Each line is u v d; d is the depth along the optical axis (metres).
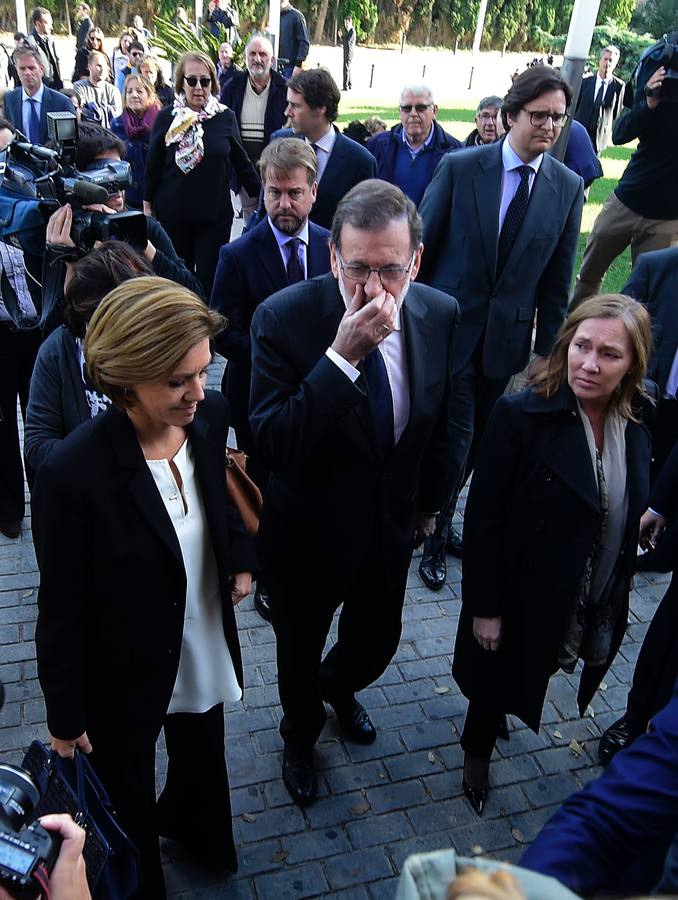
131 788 2.06
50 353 2.42
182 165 5.25
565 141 4.91
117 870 1.74
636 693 2.80
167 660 1.94
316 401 2.00
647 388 2.39
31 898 1.12
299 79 4.27
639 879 1.10
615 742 2.98
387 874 2.52
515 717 3.18
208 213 5.40
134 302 1.62
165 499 1.86
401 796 2.79
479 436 4.02
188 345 1.62
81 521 1.73
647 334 2.13
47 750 1.60
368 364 2.21
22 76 7.05
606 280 8.37
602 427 2.31
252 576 2.20
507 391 4.40
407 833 2.66
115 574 1.79
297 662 2.60
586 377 2.12
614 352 2.08
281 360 2.20
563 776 2.92
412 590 3.87
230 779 2.80
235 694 2.19
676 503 2.89
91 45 10.80
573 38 4.60
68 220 2.65
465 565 2.47
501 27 35.59
